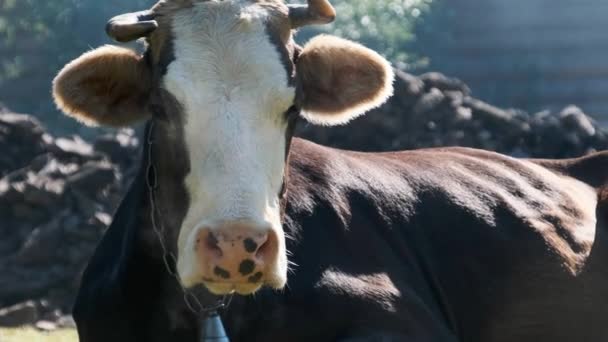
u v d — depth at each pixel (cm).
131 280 804
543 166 1060
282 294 802
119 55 755
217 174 689
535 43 4047
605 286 968
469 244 919
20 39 3416
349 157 924
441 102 1884
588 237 980
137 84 761
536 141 1912
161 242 758
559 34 4038
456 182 953
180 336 796
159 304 796
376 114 1831
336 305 812
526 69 3994
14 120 1844
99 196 1711
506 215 947
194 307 784
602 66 4025
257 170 693
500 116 1908
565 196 1005
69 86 761
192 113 706
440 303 893
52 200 1708
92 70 758
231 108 704
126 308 809
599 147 1931
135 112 769
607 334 966
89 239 1662
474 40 3994
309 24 760
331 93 801
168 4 746
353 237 855
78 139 1884
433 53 3872
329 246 837
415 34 3825
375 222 882
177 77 713
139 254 799
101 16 3341
